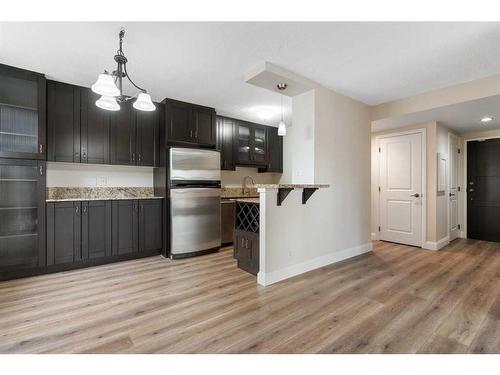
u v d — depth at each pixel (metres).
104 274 3.00
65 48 2.32
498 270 3.14
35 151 2.89
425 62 2.59
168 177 3.65
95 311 2.14
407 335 1.81
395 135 4.61
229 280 2.83
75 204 3.12
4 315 2.07
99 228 3.28
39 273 2.97
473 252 3.97
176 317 2.05
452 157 4.77
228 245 4.48
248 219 3.16
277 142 5.48
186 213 3.69
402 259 3.62
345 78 3.00
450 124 4.31
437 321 1.99
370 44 2.27
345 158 3.60
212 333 1.83
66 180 3.45
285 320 2.00
